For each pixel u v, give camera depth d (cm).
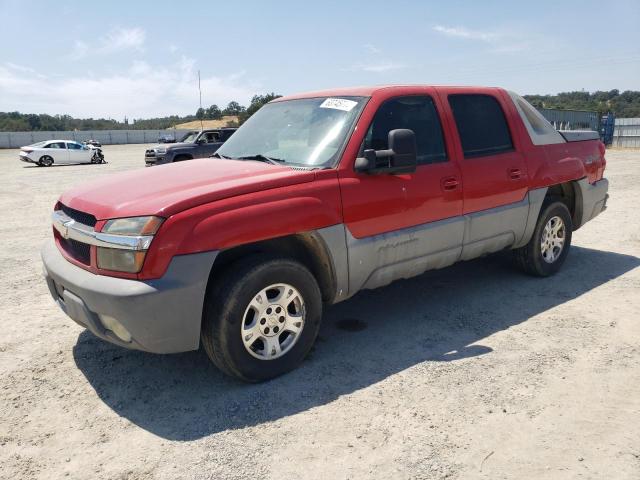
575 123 3347
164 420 313
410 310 479
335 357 388
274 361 353
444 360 379
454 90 465
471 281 555
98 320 324
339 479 257
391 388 341
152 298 300
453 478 256
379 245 391
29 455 282
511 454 273
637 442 280
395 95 419
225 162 410
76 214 354
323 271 379
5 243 789
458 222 442
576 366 364
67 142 3005
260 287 334
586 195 585
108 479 262
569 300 495
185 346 321
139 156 3916
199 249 311
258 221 330
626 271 583
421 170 416
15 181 1873
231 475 262
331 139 391
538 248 537
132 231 307
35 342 425
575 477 255
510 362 373
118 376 367
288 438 291
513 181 486
